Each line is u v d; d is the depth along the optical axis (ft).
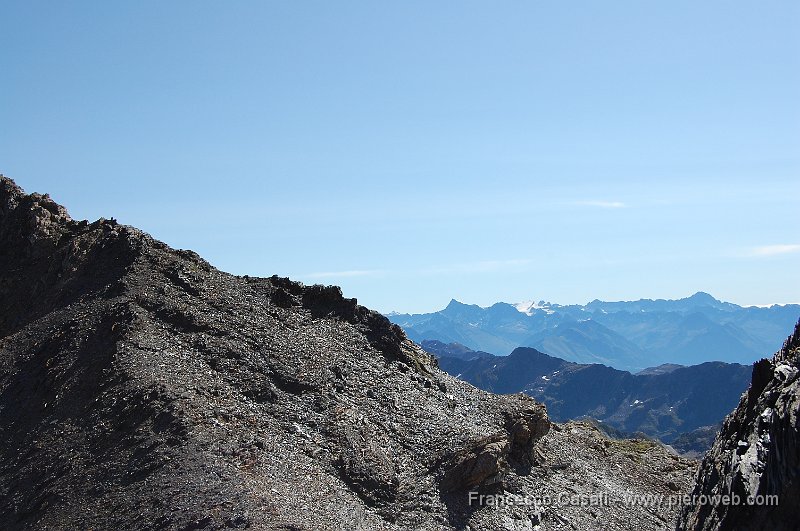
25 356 240.73
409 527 178.29
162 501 161.99
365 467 195.62
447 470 201.46
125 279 264.72
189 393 204.95
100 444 188.44
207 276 280.31
